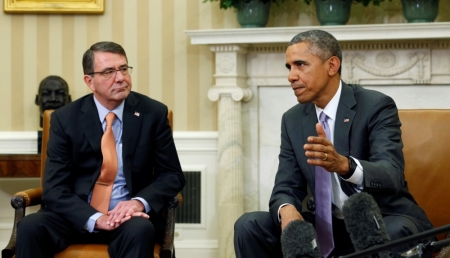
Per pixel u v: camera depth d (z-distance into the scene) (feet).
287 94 12.82
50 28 13.38
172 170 9.39
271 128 12.87
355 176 7.23
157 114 9.44
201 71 13.16
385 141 7.80
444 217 8.83
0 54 13.41
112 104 9.21
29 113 13.39
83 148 9.13
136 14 13.26
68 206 8.63
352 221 5.87
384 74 12.34
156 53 13.25
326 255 7.89
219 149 12.66
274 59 12.78
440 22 11.54
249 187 12.96
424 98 12.39
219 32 12.11
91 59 9.00
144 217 8.45
